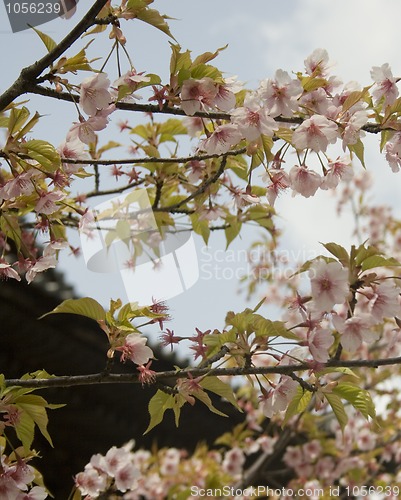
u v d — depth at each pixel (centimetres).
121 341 229
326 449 689
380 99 243
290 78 225
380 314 231
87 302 230
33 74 212
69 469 870
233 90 231
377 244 828
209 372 228
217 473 664
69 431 844
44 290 652
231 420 976
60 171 246
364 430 708
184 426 960
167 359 750
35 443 844
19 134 223
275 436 730
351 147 244
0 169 236
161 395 241
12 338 702
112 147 354
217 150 238
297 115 244
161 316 233
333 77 246
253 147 234
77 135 226
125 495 692
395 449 732
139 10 214
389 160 247
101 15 215
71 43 209
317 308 223
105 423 843
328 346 227
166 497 704
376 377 717
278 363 235
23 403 232
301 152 251
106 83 219
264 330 232
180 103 226
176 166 338
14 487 239
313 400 621
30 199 245
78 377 227
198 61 226
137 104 226
